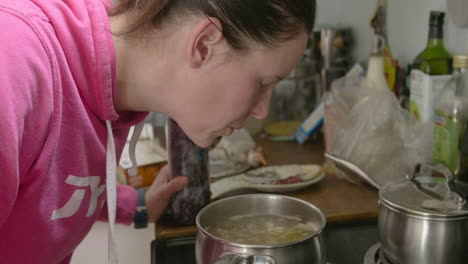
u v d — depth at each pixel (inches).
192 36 23.9
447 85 41.6
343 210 39.6
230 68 24.8
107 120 26.6
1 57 20.2
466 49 46.0
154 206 39.1
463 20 44.1
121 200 38.8
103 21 25.2
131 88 26.6
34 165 22.9
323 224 29.3
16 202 23.9
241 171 51.3
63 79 24.0
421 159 42.7
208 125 26.9
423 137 43.9
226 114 26.3
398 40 60.2
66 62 24.2
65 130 24.8
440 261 28.0
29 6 23.4
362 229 37.0
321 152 59.2
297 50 25.5
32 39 21.8
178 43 24.7
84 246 36.9
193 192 38.6
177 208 38.8
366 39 69.7
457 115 40.0
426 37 53.4
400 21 59.2
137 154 47.9
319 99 70.4
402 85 55.5
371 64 50.4
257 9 23.5
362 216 38.8
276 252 26.0
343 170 46.8
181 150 38.3
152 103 27.2
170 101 26.5
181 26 24.5
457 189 30.1
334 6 73.3
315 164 53.4
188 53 24.3
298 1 24.3
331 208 40.1
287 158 57.1
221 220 34.0
